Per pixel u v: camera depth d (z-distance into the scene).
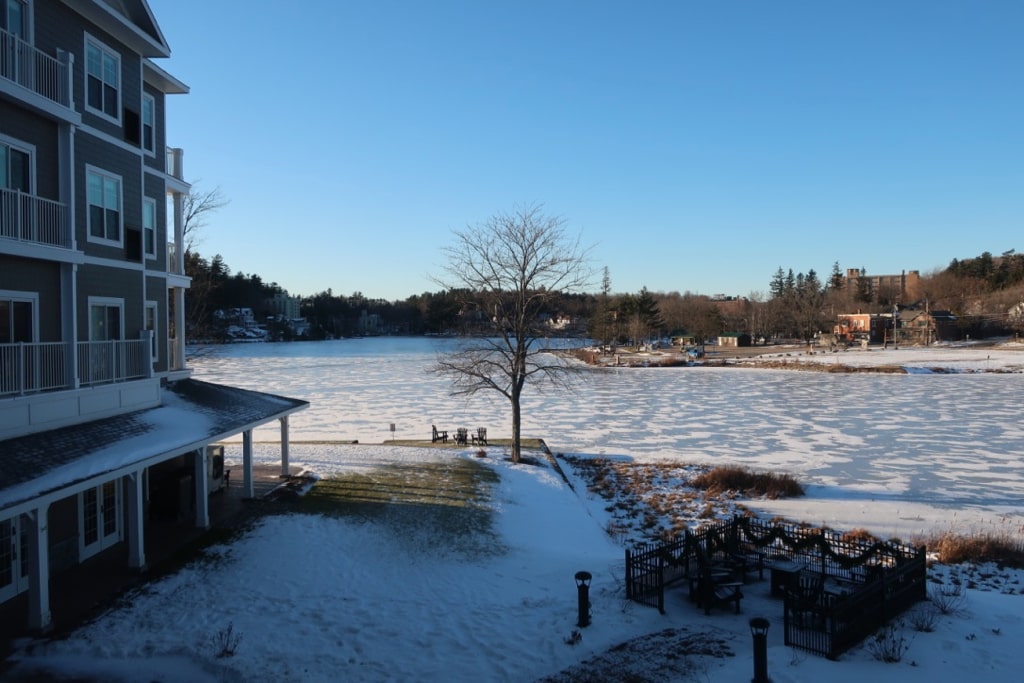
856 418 44.47
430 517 18.39
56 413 13.73
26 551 13.12
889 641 10.38
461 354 35.81
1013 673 9.29
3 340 13.42
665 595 12.71
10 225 13.34
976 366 81.00
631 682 9.22
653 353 109.88
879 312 151.12
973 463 30.83
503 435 38.28
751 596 12.70
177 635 11.19
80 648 10.66
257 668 10.05
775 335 149.62
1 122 13.24
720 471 27.22
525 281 28.27
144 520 17.52
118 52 17.02
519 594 13.16
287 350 145.50
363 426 42.50
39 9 14.30
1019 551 18.22
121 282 17.02
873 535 20.22
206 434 16.12
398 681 9.65
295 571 14.21
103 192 16.42
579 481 27.55
